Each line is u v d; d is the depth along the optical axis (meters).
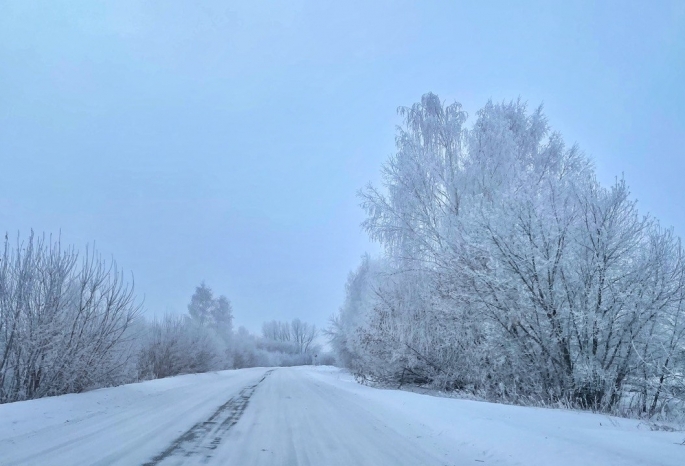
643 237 13.03
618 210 13.25
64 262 14.30
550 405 13.01
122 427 8.91
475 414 10.07
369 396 16.14
